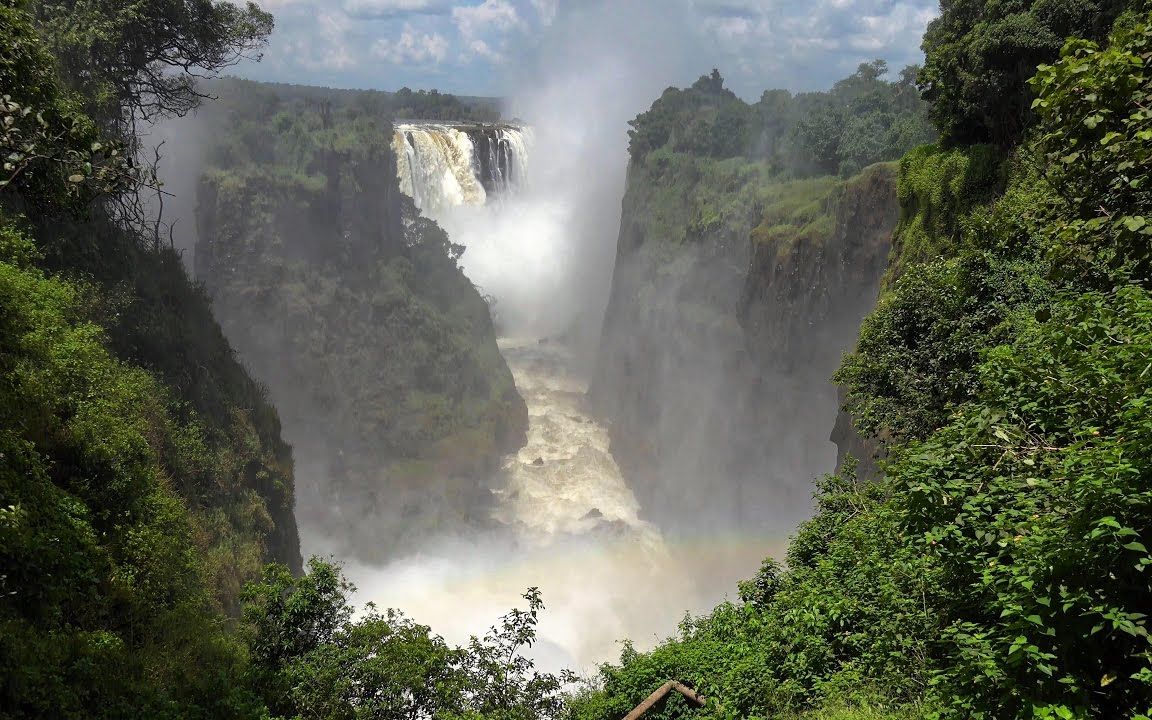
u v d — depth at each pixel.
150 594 17.62
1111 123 10.69
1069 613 7.00
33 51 13.35
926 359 19.69
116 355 27.20
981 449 8.89
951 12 31.45
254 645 16.02
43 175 10.95
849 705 10.27
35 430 17.81
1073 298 11.83
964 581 8.88
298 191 84.56
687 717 13.52
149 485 20.80
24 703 11.59
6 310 19.25
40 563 14.16
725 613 16.80
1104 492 6.73
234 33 37.75
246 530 28.98
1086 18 25.28
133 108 37.00
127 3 33.88
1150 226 9.63
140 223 36.00
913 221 33.00
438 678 14.50
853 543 14.65
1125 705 6.91
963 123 31.38
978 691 7.64
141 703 13.55
